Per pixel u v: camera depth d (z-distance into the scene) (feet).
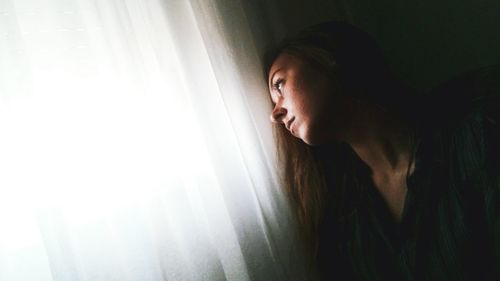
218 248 1.65
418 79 2.48
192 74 1.74
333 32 1.80
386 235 1.73
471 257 1.40
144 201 1.50
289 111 1.82
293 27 2.26
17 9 1.41
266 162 1.93
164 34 1.73
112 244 1.43
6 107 1.30
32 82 1.33
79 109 1.43
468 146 1.42
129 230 1.47
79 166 1.40
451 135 1.50
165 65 1.68
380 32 2.59
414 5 2.43
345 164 2.03
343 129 1.77
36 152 1.28
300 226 2.01
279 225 1.90
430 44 2.40
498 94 1.51
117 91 1.51
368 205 1.85
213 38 1.84
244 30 1.95
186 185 1.65
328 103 1.72
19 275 1.31
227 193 1.72
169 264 1.50
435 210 1.51
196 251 1.59
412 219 1.59
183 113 1.67
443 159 1.50
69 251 1.28
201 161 1.70
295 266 1.90
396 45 2.54
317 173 2.10
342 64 1.73
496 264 1.35
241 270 1.67
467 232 1.39
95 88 1.47
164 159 1.58
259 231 1.80
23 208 1.32
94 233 1.41
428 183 1.52
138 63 1.56
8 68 1.32
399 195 1.74
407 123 1.69
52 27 1.46
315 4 2.42
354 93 1.73
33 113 1.31
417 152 1.57
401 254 1.62
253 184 1.81
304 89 1.74
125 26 1.57
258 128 1.98
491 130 1.39
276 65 1.86
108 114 1.48
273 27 2.15
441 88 1.76
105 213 1.43
